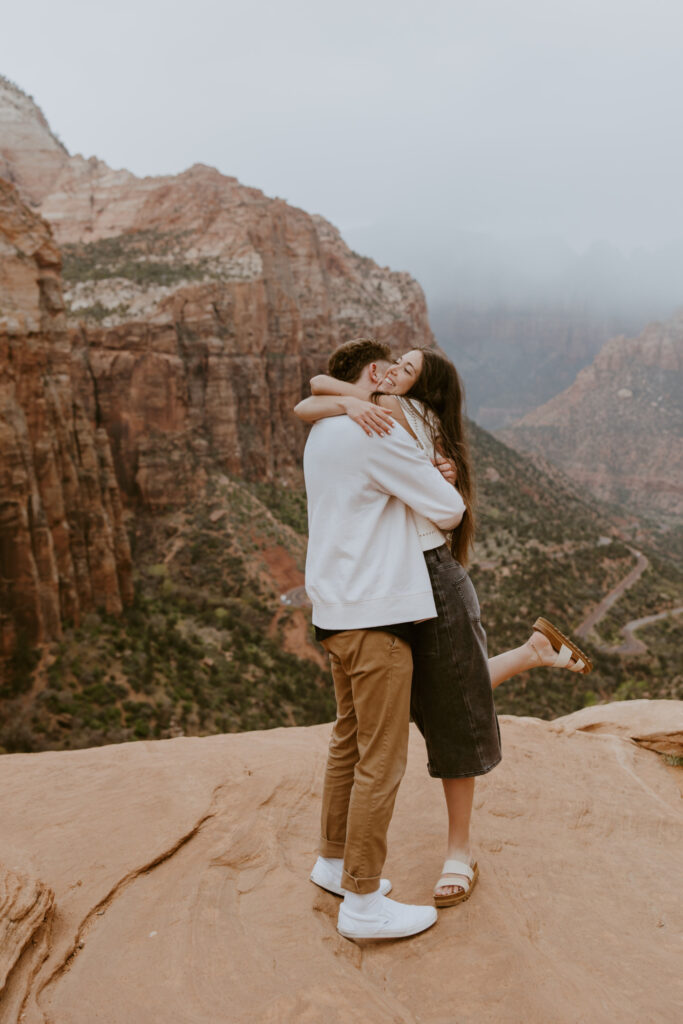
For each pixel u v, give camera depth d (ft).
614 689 179.11
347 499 8.82
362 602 8.61
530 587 249.34
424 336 483.10
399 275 488.02
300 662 181.57
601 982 7.93
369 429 8.72
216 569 228.84
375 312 442.09
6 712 107.76
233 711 131.23
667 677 177.99
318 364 386.73
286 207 391.04
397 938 8.68
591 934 8.82
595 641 220.84
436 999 7.69
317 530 9.07
